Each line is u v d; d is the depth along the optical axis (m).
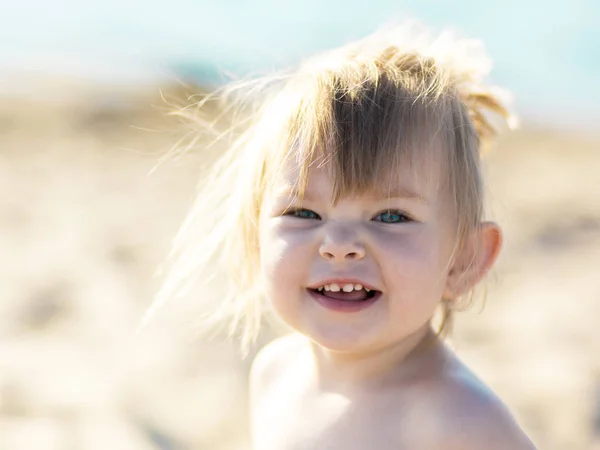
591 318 4.54
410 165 1.67
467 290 1.82
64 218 6.59
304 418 1.90
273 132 1.83
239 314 2.26
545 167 9.52
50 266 5.31
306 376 1.97
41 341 4.10
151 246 5.84
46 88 11.95
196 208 2.24
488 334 4.31
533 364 3.88
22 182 7.76
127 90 11.75
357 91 1.73
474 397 1.69
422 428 1.69
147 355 3.91
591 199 7.73
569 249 6.04
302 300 1.71
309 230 1.69
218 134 2.44
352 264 1.64
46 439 3.09
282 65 2.42
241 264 2.11
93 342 4.07
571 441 3.18
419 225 1.67
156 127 9.85
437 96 1.76
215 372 3.72
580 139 11.91
